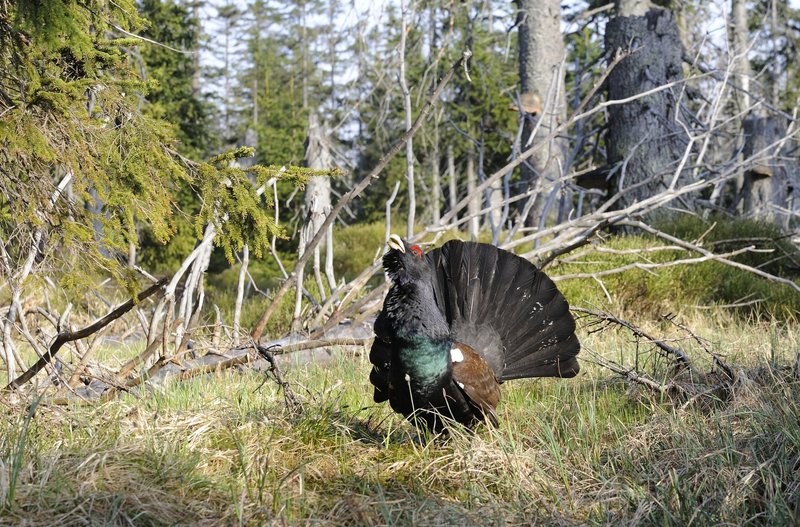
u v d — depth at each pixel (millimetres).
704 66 12883
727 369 5066
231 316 10500
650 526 3455
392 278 4359
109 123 4691
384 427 4922
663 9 12328
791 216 13961
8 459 3504
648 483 3795
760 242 10211
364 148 34562
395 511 3574
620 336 7531
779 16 27969
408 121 8000
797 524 3254
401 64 8141
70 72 4832
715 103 10102
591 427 4504
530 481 3863
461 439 4332
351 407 5246
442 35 15781
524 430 4793
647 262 9641
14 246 5062
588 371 6070
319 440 4371
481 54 23562
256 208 4984
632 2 12445
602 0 16812
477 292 5098
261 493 3527
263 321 6648
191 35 23516
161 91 21875
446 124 25703
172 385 5500
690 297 9391
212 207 4887
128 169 4535
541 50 13898
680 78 12320
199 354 6812
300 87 49250
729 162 11312
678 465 3936
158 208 4637
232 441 4215
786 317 8828
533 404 5266
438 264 5145
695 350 6457
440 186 32000
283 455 4160
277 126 40281
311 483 3906
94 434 4059
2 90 4586
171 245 19031
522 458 4059
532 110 13336
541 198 13484
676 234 10508
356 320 7406
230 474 3867
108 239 4445
